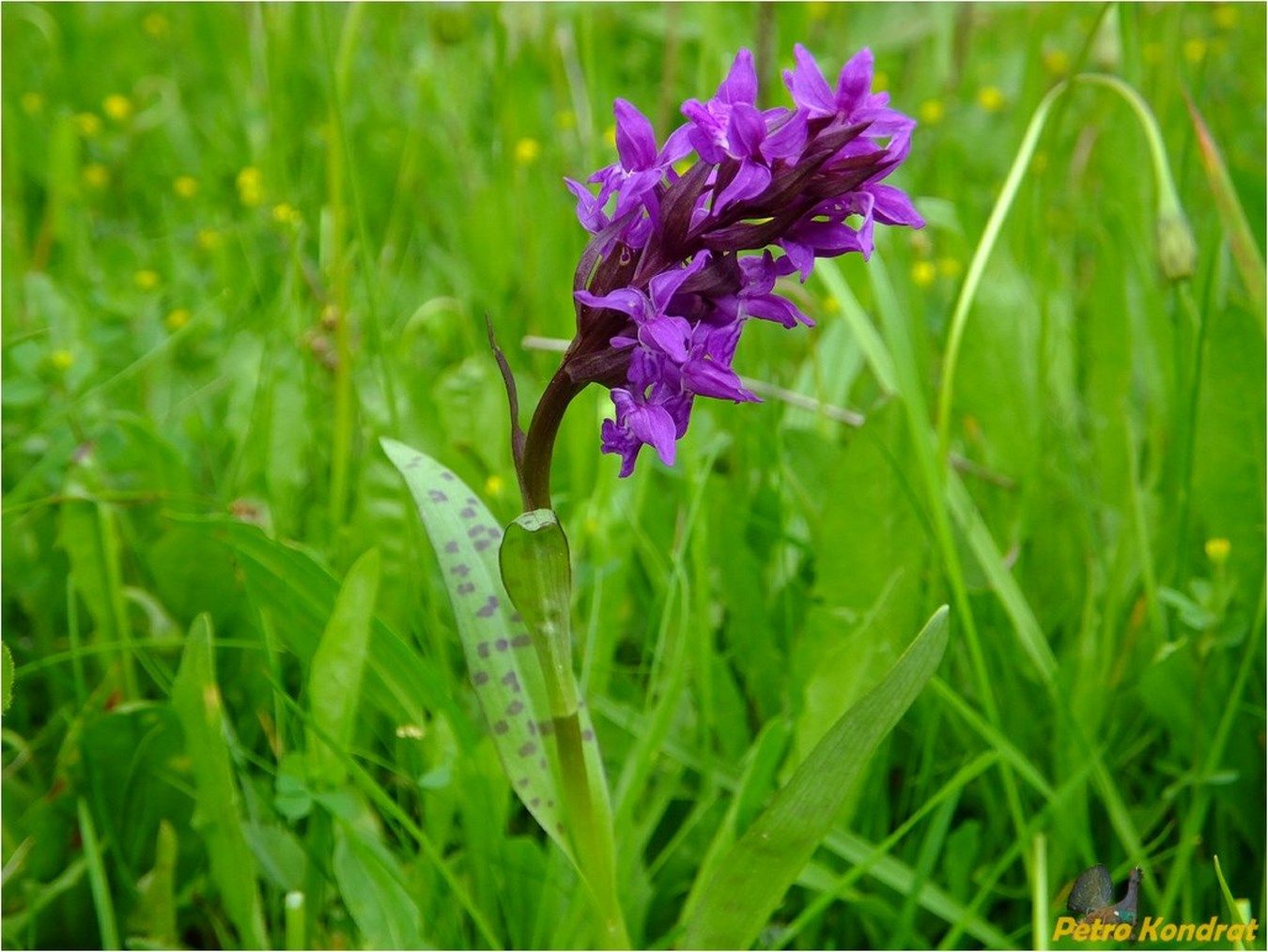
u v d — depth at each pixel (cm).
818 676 31
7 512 34
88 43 81
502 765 26
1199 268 43
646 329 22
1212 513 36
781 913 32
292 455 39
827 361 45
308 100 71
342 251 39
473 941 31
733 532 36
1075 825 32
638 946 30
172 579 36
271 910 31
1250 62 71
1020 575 40
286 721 33
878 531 33
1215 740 32
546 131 70
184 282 54
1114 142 47
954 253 49
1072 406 45
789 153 21
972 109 68
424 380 41
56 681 36
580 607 39
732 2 65
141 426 39
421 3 87
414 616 36
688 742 34
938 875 33
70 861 32
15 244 55
